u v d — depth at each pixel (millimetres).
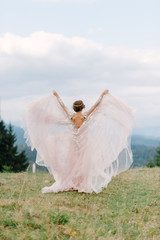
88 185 7621
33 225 4605
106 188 8375
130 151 8016
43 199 6551
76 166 7781
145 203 7098
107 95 8133
